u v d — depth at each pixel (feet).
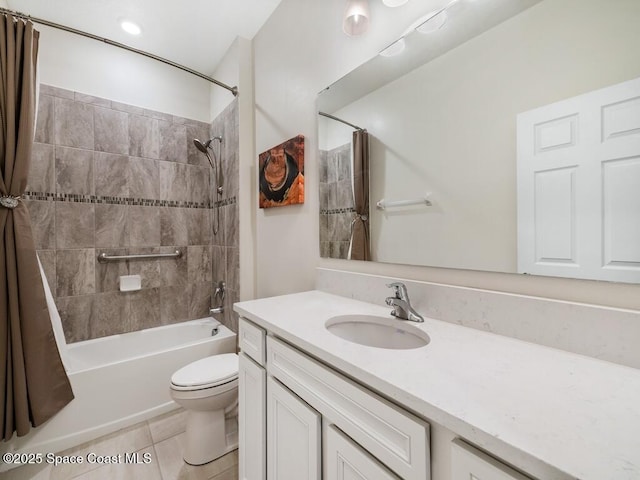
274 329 3.02
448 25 3.08
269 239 6.19
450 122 3.08
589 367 2.01
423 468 1.66
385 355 2.23
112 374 5.53
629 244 2.05
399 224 3.62
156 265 7.75
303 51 5.10
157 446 5.08
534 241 2.50
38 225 6.22
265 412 3.27
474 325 2.84
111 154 7.10
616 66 2.08
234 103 7.00
